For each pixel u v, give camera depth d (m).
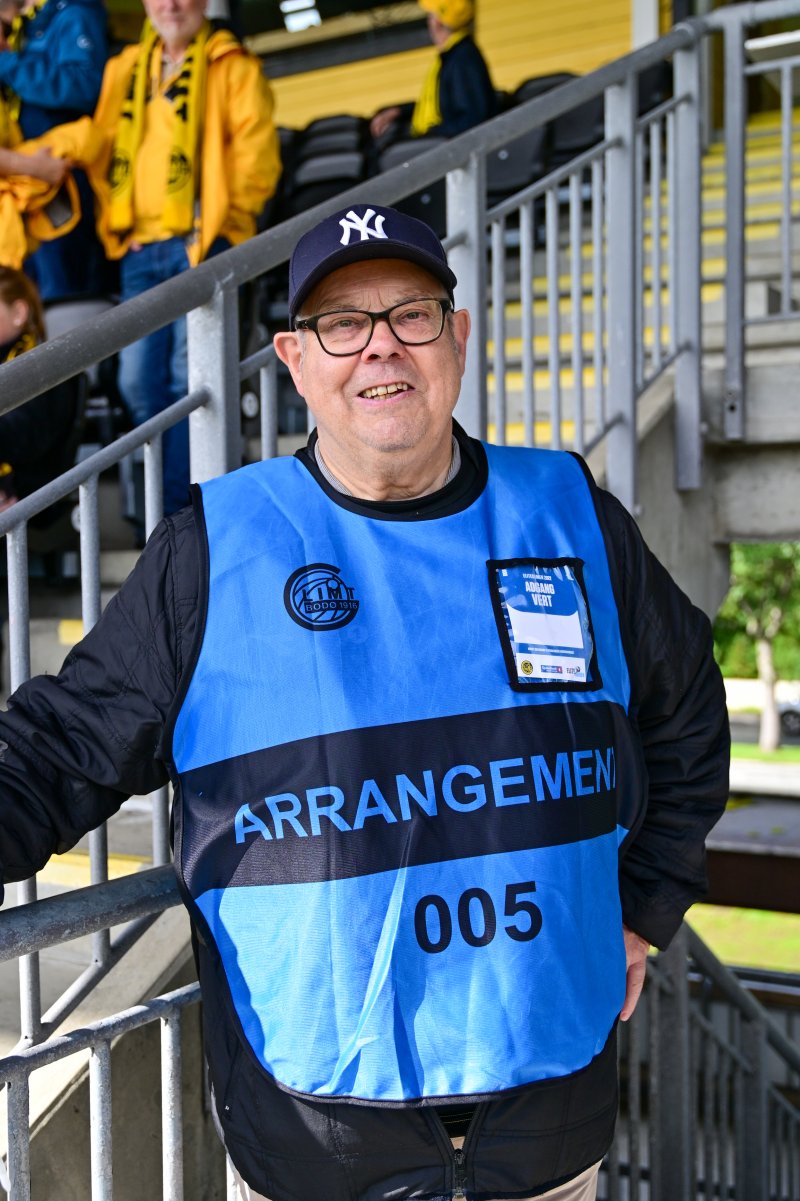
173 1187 1.33
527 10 5.96
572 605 1.21
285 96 6.79
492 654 1.15
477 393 2.14
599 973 1.15
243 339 2.99
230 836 1.11
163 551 1.18
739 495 3.20
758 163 5.07
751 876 6.00
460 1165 1.10
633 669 1.25
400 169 1.89
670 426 2.92
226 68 2.90
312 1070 1.08
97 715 1.16
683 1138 2.92
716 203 4.69
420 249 1.17
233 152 2.94
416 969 1.08
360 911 1.07
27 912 1.12
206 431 1.63
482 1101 1.08
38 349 1.32
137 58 3.00
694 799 1.33
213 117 2.90
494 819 1.10
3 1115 1.36
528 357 2.36
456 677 1.13
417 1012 1.08
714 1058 3.27
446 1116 1.10
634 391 2.60
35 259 3.29
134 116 2.98
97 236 3.33
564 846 1.12
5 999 1.63
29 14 2.96
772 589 17.03
